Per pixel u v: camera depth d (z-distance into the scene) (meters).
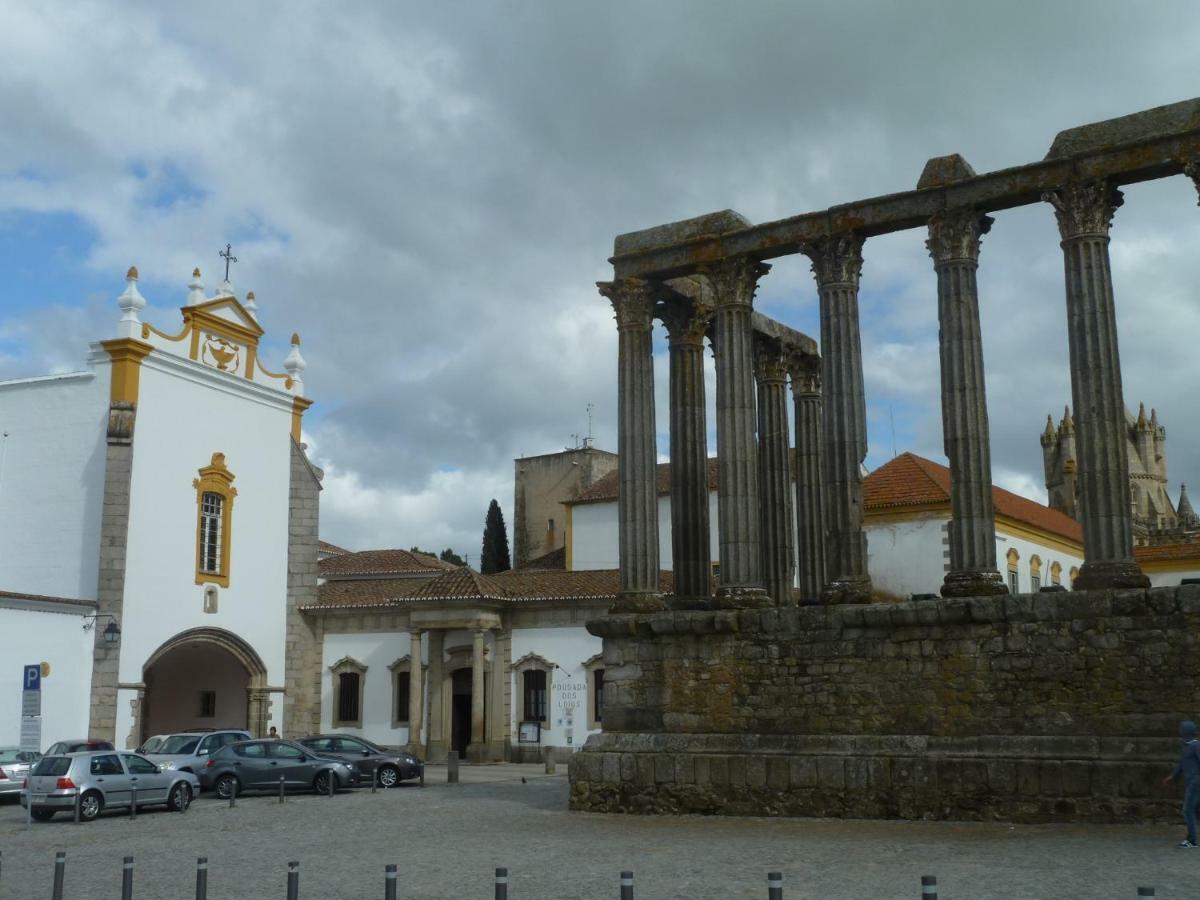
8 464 46.41
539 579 52.00
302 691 52.41
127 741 43.75
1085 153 24.17
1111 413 23.47
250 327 51.97
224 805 33.69
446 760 49.22
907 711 24.28
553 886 16.92
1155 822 21.27
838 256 26.97
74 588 44.34
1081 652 22.73
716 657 26.58
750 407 28.16
